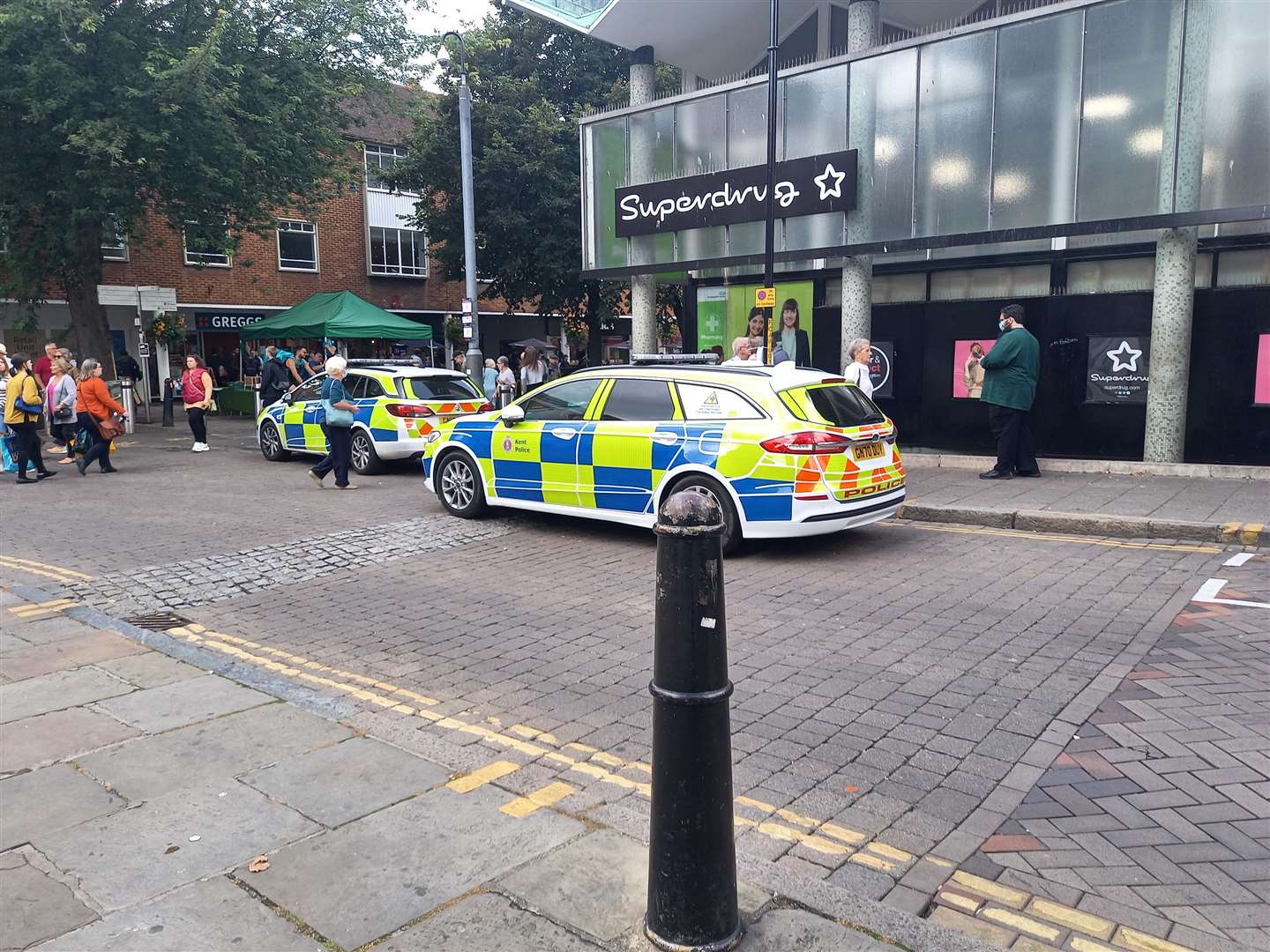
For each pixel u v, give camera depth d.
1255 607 5.66
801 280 14.08
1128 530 7.77
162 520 9.26
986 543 7.74
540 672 4.92
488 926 2.54
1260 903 2.75
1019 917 2.68
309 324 21.92
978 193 11.18
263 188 19.11
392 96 22.81
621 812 3.26
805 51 15.47
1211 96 9.50
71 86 15.28
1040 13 10.48
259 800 3.34
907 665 4.87
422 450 12.51
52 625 5.66
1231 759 3.70
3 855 2.97
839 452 7.07
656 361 9.09
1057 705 4.29
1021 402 10.04
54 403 13.61
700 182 13.62
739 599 6.22
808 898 2.67
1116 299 11.23
